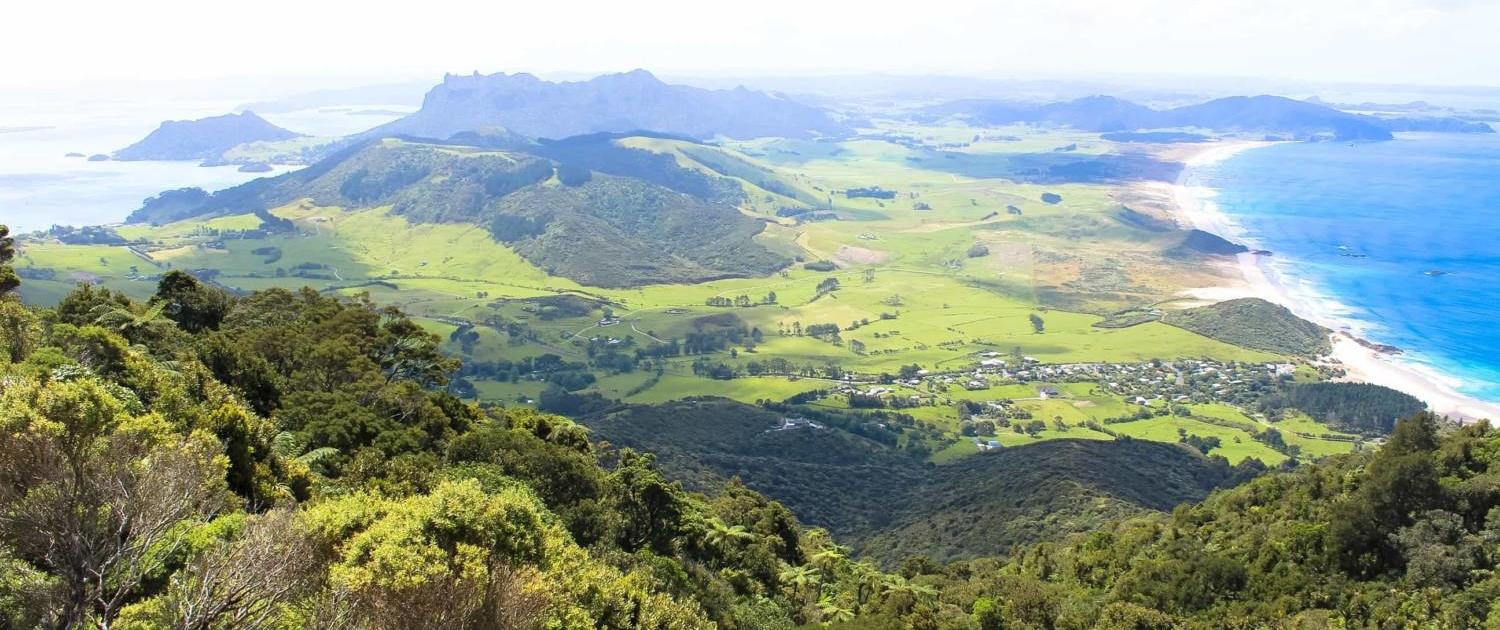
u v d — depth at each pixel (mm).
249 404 65562
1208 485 146250
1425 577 61312
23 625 21953
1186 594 70438
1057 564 91688
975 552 114625
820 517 139125
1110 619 64250
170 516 26281
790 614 66750
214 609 23500
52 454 24625
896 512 142875
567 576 35781
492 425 83750
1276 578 68812
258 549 25641
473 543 31500
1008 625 68938
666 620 42281
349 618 25453
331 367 80000
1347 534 66750
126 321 72000
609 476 69000
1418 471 66750
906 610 65750
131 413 42312
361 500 34688
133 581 24188
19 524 22984
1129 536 90312
